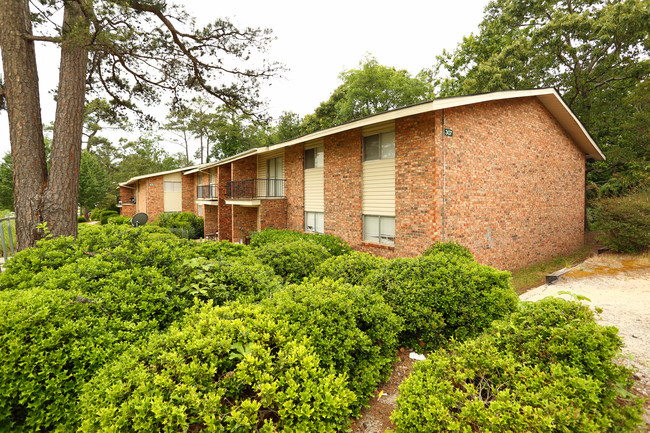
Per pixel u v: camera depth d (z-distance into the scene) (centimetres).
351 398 249
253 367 234
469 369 266
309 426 227
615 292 637
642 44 1588
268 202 1441
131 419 208
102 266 393
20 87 680
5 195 2738
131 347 284
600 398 231
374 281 472
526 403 224
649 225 930
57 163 702
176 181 2728
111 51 748
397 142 885
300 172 1369
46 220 681
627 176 1547
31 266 403
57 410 257
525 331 298
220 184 1811
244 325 281
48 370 255
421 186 823
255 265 504
